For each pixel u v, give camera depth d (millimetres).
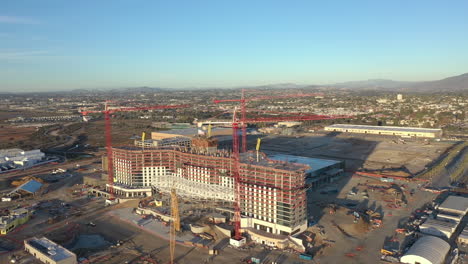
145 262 174000
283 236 195250
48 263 171625
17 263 174625
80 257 179250
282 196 196125
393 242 192000
